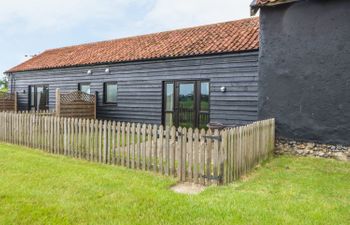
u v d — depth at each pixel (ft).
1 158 25.46
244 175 22.44
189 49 41.19
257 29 40.60
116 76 49.62
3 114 35.99
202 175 20.20
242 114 36.68
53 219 13.43
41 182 18.56
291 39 29.81
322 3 28.19
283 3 29.66
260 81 31.73
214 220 13.58
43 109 63.26
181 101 42.39
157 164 22.62
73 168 22.50
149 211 14.47
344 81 27.27
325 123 28.25
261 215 14.16
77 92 48.52
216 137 19.69
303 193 17.90
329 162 26.71
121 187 18.01
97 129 26.23
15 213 13.88
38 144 31.45
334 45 27.68
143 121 46.26
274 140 30.81
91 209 14.60
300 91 29.43
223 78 38.17
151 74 45.03
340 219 13.98
